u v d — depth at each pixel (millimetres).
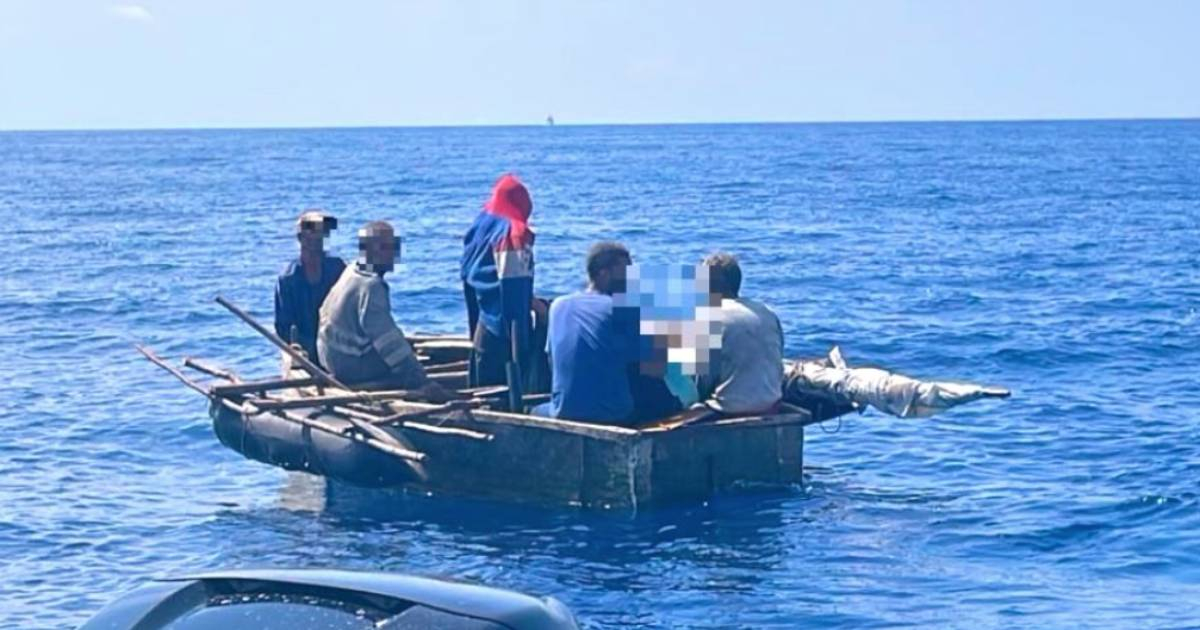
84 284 28344
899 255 32719
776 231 40000
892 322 21734
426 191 63812
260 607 4535
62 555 9906
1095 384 16391
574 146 145250
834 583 9070
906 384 11312
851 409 11844
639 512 10438
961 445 13055
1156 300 24047
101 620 4590
